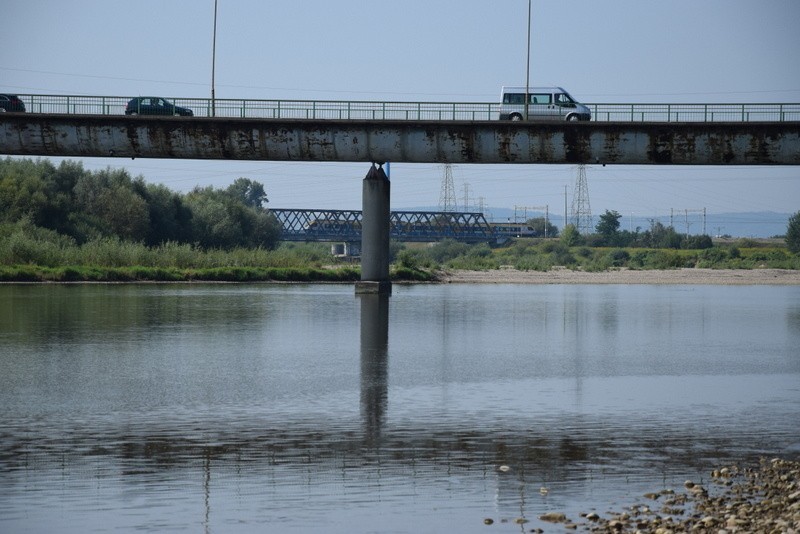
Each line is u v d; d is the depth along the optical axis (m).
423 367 70.31
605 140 134.88
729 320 116.50
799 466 40.03
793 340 92.50
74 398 55.34
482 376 65.94
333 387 60.41
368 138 138.88
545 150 136.25
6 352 75.25
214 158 141.50
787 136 130.88
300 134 139.50
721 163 133.62
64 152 141.38
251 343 84.19
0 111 143.00
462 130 137.38
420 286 195.50
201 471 39.22
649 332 99.81
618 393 59.25
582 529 32.00
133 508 34.41
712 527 30.88
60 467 39.59
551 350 82.25
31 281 171.12
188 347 80.50
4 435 45.38
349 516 33.72
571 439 45.47
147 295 143.88
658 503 34.81
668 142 133.50
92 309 115.56
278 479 38.16
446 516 33.72
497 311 126.25
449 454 42.34
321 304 131.38
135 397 55.91
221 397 56.25
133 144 140.62
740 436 46.31
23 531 31.94
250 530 32.28
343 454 42.22
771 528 30.28
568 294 174.12
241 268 198.00
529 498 35.72
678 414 52.06
